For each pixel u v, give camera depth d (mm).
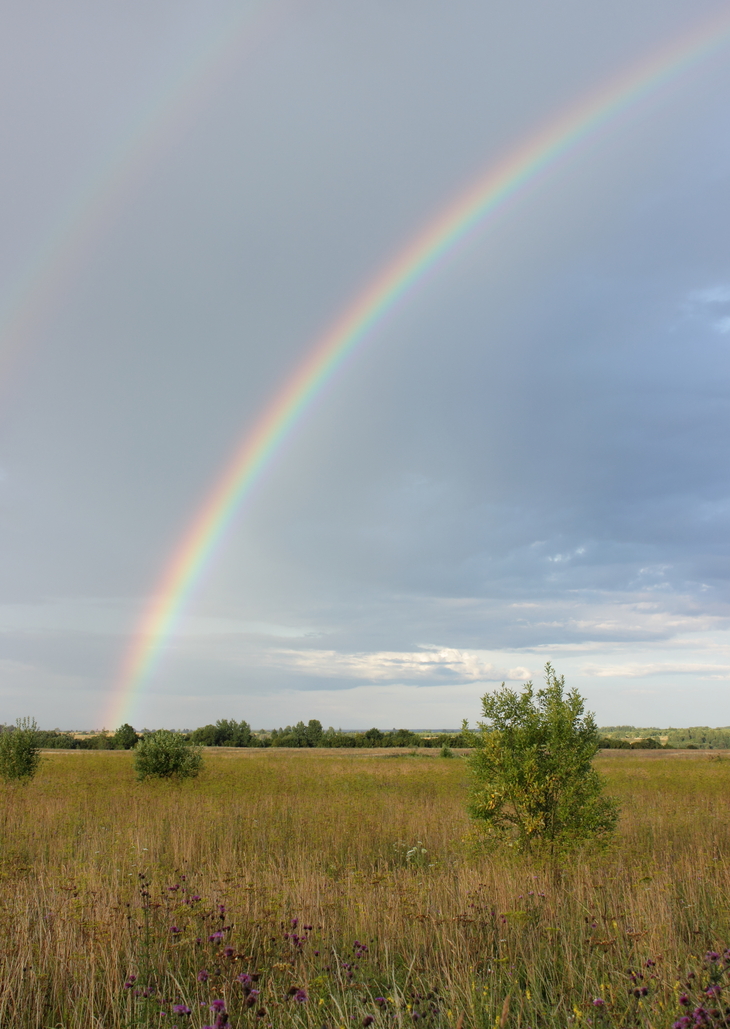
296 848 12016
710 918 7215
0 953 5578
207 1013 4746
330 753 71000
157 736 28297
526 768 11367
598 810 11297
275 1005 4852
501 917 6730
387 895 7688
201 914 6508
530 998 4938
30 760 26906
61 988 5430
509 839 11391
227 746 104562
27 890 7957
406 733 105375
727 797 20891
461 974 5254
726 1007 4234
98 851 11133
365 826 14320
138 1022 4734
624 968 5312
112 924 6262
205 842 12391
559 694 12094
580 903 7227
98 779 27047
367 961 5785
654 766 41625
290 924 6461
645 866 10242
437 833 13664
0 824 14359
